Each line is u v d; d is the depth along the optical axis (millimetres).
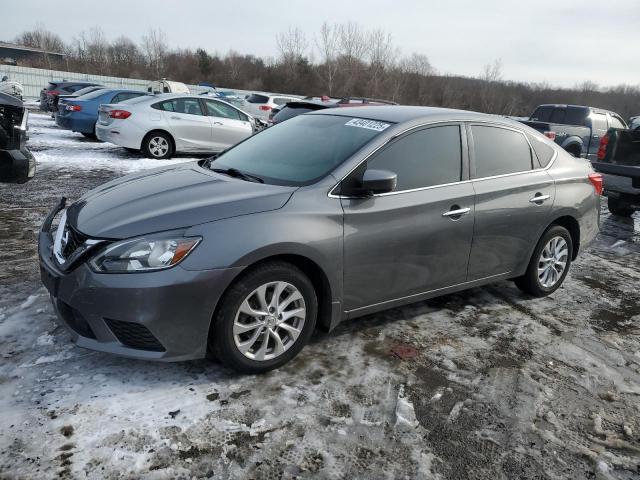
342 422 2607
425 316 3924
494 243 3867
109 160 10562
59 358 2957
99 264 2623
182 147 11367
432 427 2629
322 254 2965
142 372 2883
